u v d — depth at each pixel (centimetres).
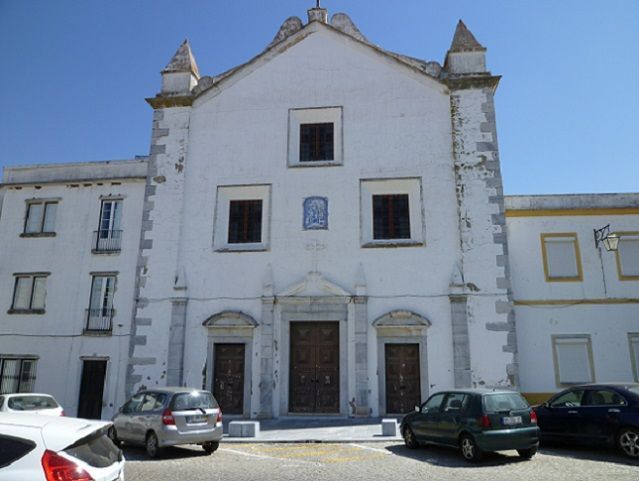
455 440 1127
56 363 2108
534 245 2086
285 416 1836
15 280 2228
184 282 1969
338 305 1902
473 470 1005
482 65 2061
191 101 2161
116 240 2197
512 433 1080
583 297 2025
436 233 1920
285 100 2127
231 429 1477
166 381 1886
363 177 2008
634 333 1980
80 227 2239
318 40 2169
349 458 1155
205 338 1927
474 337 1809
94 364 2103
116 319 2109
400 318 1855
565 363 1972
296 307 1917
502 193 1920
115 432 1310
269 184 2047
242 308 1934
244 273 1966
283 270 1952
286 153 2070
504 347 1792
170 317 1944
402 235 1973
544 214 2108
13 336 2158
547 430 1255
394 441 1388
